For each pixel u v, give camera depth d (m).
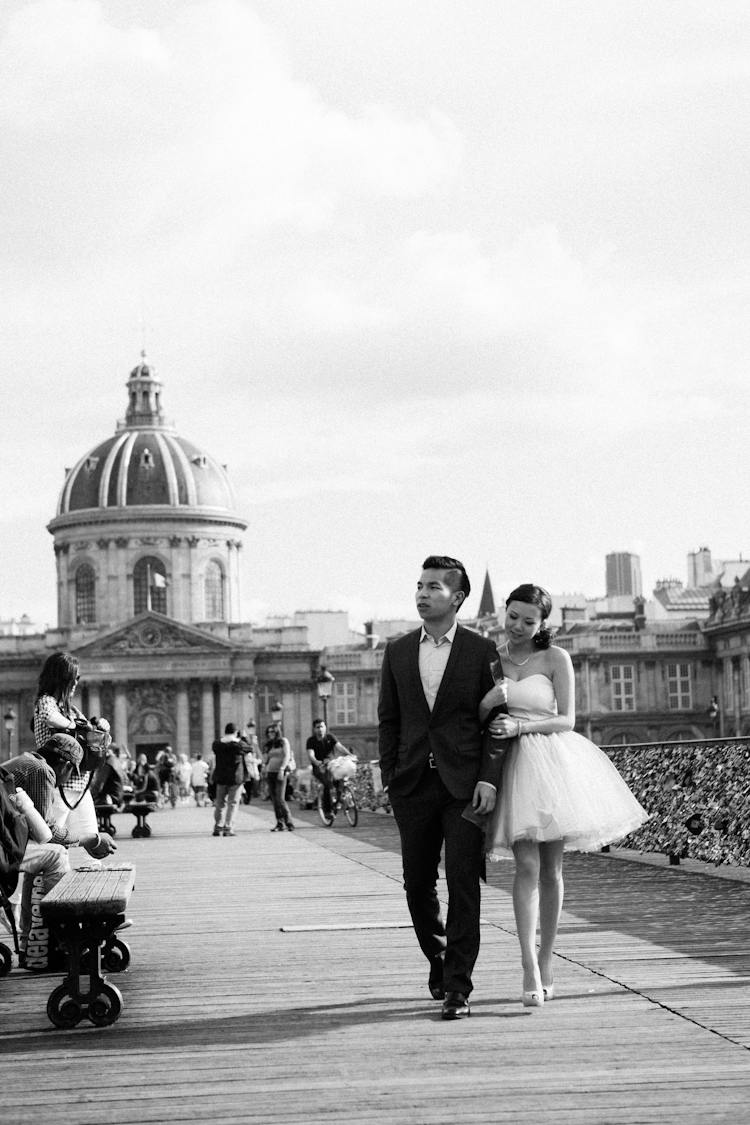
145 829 27.52
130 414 98.94
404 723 8.38
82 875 9.25
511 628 8.58
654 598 100.25
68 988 8.28
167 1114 6.43
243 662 88.56
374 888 15.66
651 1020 7.93
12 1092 6.87
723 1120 6.08
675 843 17.41
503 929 11.76
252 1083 6.89
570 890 14.52
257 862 19.84
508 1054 7.26
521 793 8.23
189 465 95.75
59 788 10.99
